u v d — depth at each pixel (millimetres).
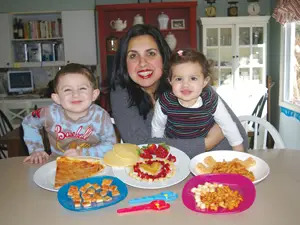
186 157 1226
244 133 1521
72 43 4539
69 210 917
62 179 1094
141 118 1507
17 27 4586
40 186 1053
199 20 4332
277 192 995
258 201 940
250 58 4277
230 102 4250
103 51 4426
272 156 1312
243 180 1000
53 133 1514
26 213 914
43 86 4977
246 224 823
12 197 1018
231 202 894
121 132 1486
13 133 2600
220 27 4191
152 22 4691
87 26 4508
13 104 4387
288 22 3408
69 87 1367
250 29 4195
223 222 834
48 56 4695
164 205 908
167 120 1547
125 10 4641
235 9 4281
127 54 1465
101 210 911
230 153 1240
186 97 1422
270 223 824
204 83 1466
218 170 1100
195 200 929
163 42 1488
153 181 1056
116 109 1507
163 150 1213
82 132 1497
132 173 1104
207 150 1401
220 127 1443
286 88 3889
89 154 1340
